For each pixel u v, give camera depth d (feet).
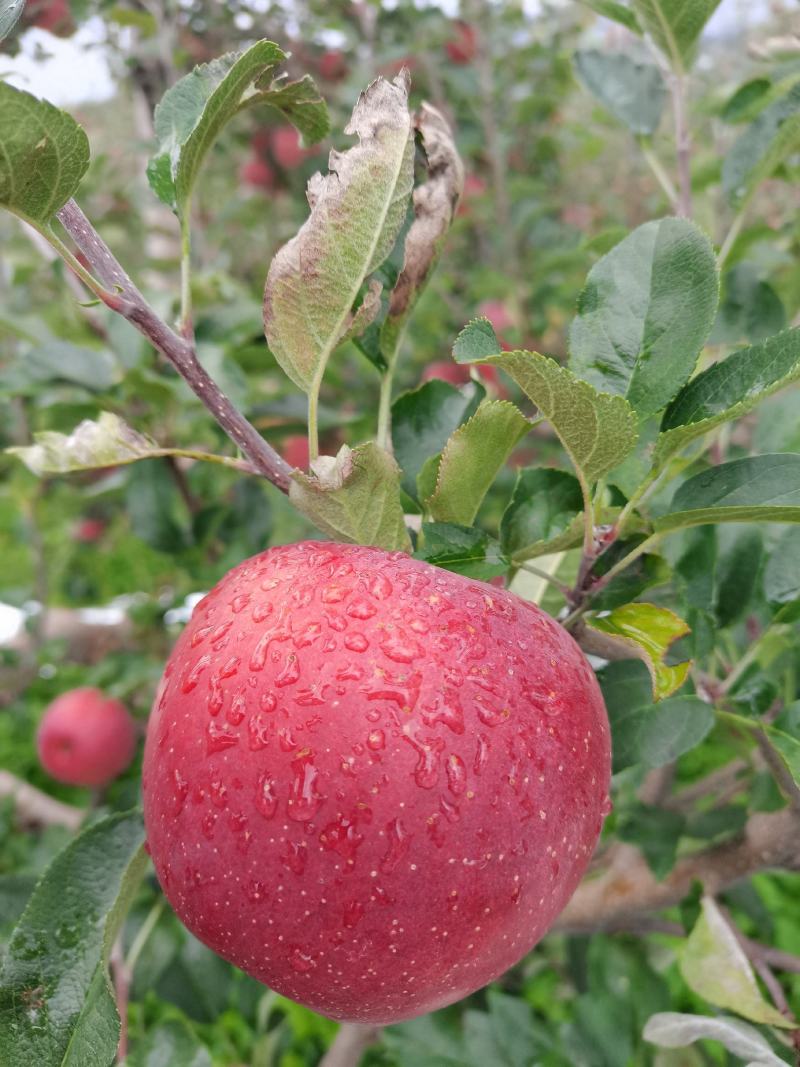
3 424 1.81
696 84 1.82
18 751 2.13
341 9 2.08
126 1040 0.80
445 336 2.01
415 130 0.63
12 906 1.07
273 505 1.45
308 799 0.44
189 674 0.49
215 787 0.45
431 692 0.45
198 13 1.98
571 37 2.31
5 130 0.45
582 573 0.55
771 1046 0.69
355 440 1.38
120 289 0.53
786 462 0.53
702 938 0.75
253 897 0.45
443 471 0.56
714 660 0.78
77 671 2.06
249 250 2.38
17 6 0.49
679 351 0.53
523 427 0.54
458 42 2.06
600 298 0.56
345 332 0.53
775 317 0.89
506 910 0.46
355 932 0.45
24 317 1.24
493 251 2.11
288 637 0.46
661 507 0.78
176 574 1.78
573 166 2.23
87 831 0.60
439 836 0.44
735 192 0.85
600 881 0.95
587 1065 0.95
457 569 0.55
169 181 0.57
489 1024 1.01
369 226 0.52
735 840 0.87
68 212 0.53
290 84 0.58
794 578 0.71
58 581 2.20
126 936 1.17
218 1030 1.37
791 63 0.98
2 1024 0.53
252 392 1.31
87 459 0.61
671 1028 0.71
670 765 0.96
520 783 0.45
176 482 1.31
